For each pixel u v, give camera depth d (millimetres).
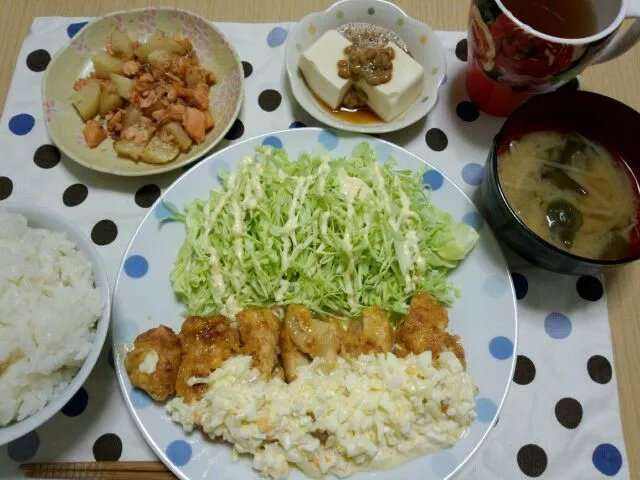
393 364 296
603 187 333
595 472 309
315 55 366
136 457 304
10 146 371
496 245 337
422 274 334
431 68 376
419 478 291
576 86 392
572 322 339
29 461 302
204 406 288
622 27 364
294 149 362
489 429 301
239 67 376
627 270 352
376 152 360
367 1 381
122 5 416
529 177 335
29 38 401
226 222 339
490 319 325
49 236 292
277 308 336
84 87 373
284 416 283
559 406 321
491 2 302
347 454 286
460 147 378
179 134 363
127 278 325
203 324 305
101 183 364
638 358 335
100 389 315
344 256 336
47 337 269
